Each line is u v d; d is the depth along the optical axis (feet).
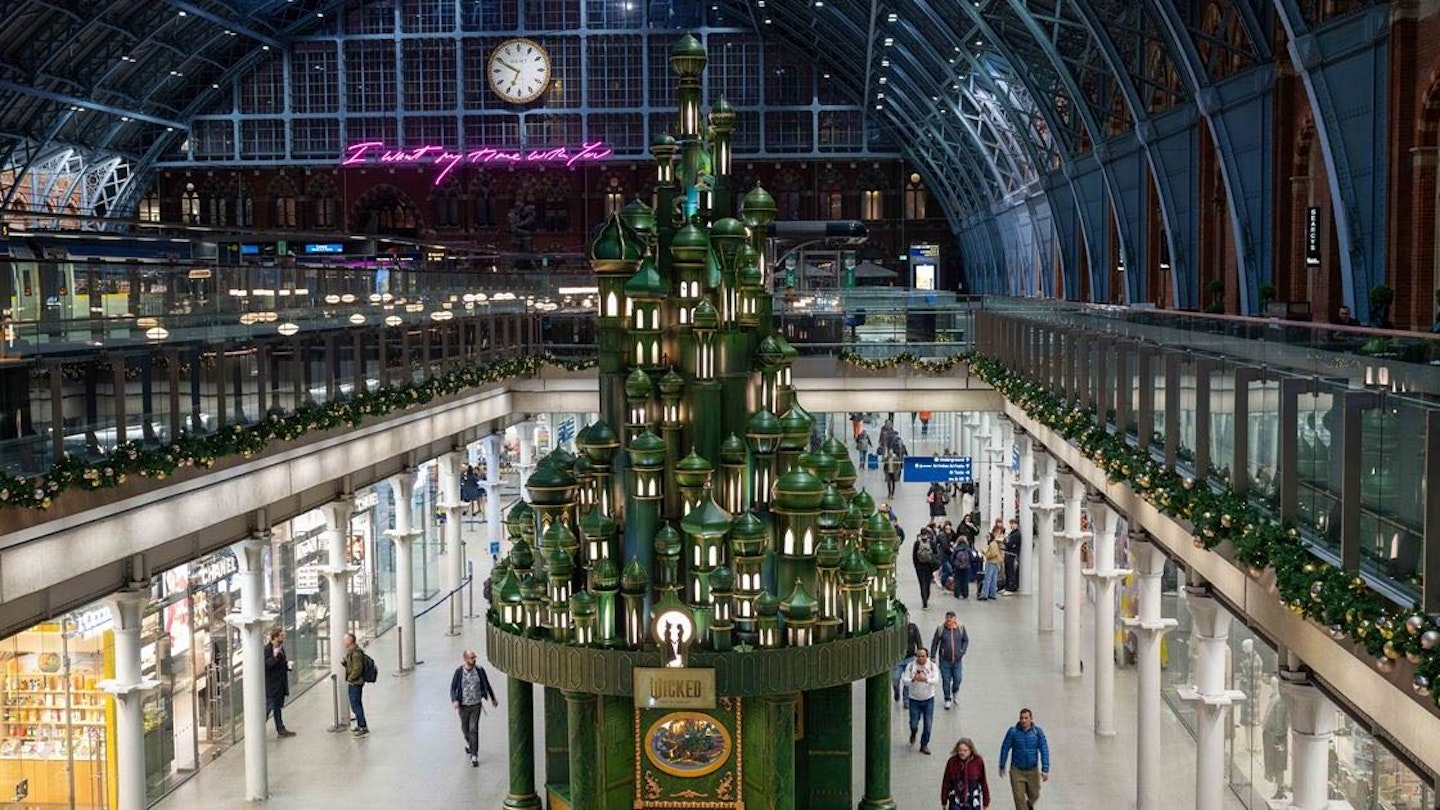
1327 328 37.76
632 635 46.65
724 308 49.47
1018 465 126.52
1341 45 74.84
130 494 52.65
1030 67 155.84
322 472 74.74
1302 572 36.06
